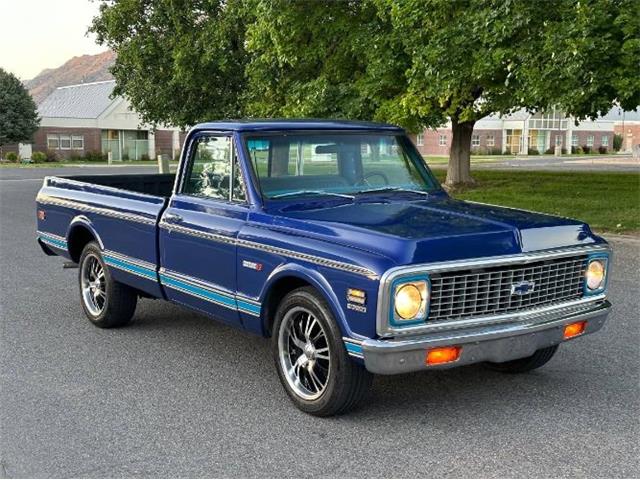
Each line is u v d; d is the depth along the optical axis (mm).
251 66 16625
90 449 4277
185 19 20484
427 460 4098
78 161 53625
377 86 14312
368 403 4984
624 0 10977
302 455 4176
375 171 5758
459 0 12273
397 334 4152
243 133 5336
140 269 6273
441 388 5277
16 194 22922
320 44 14922
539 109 15500
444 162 45188
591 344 6363
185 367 5832
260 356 6137
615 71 11086
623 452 4195
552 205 16766
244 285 5117
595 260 4973
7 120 51000
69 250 7426
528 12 11438
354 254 4312
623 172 28797
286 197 5262
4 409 4922
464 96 14992
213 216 5449
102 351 6273
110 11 22062
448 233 4387
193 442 4367
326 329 4504
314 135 5520
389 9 13797
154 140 58531
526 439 4383
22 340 6621
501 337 4383
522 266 4547
